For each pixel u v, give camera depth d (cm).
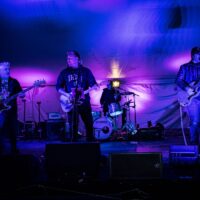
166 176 337
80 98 429
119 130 1005
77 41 834
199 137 453
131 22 738
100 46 867
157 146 705
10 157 316
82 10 684
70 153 319
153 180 310
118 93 1028
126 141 943
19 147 743
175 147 385
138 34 796
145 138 970
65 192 298
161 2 659
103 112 1069
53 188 301
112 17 718
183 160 379
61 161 319
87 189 308
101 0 655
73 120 427
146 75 1143
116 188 308
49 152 321
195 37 803
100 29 772
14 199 277
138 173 313
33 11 681
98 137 952
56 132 1053
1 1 641
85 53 912
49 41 827
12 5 656
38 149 684
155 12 698
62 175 317
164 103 1176
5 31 766
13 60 956
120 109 969
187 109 462
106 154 555
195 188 296
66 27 755
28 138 1135
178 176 334
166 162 443
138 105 1184
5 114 476
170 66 1041
